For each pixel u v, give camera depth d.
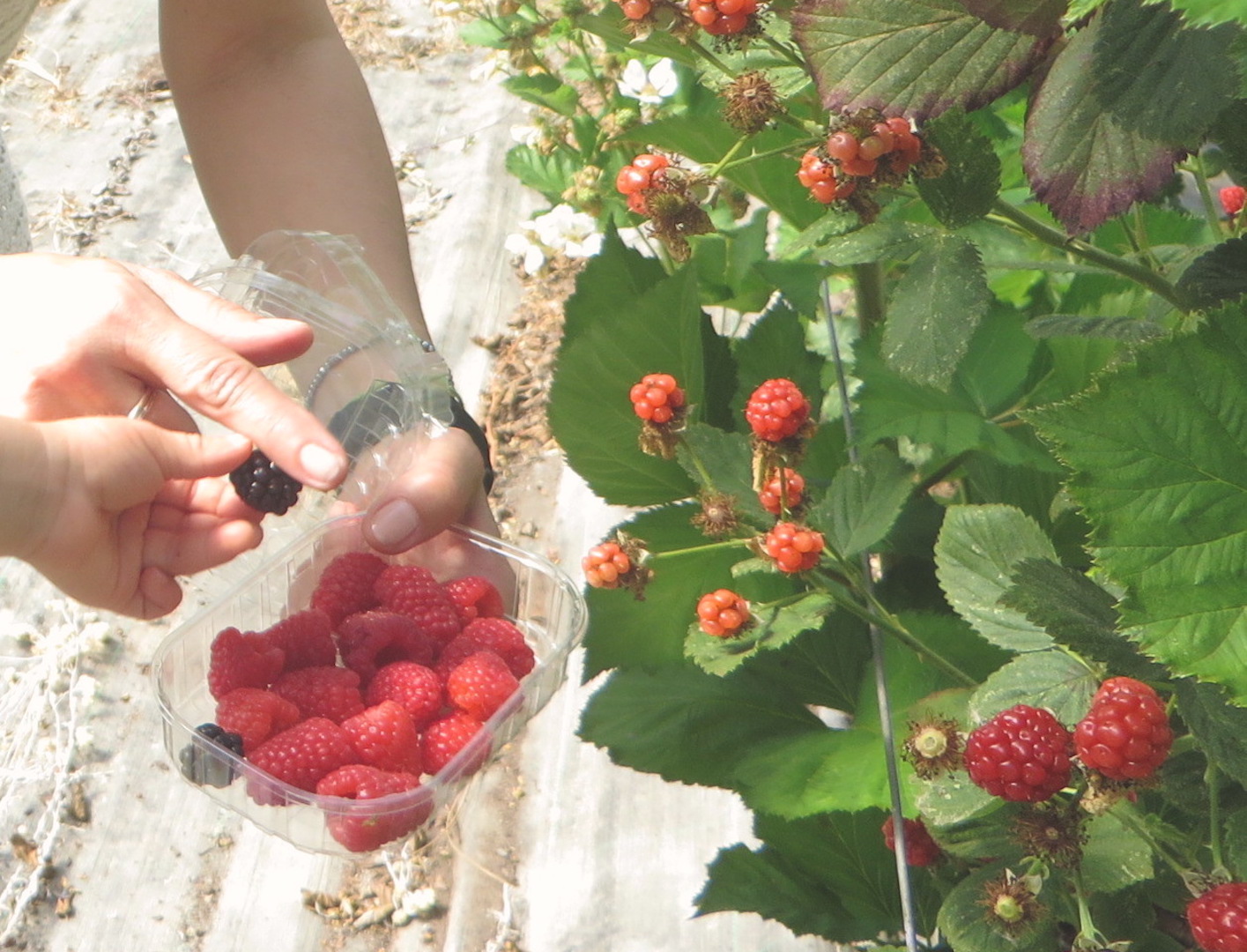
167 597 0.91
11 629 1.33
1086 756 0.74
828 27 0.77
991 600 0.83
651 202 0.83
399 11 2.23
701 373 0.95
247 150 1.02
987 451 0.95
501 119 1.95
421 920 1.13
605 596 0.96
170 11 1.02
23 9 0.96
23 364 0.87
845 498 0.86
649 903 1.11
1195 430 0.69
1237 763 0.74
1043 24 0.75
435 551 0.96
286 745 0.86
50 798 1.21
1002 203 0.80
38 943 1.15
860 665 0.96
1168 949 0.86
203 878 1.16
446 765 0.87
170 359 0.87
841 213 0.80
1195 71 0.72
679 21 0.82
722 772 0.95
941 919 0.83
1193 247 0.87
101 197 1.87
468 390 1.55
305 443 0.87
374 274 0.98
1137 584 0.70
